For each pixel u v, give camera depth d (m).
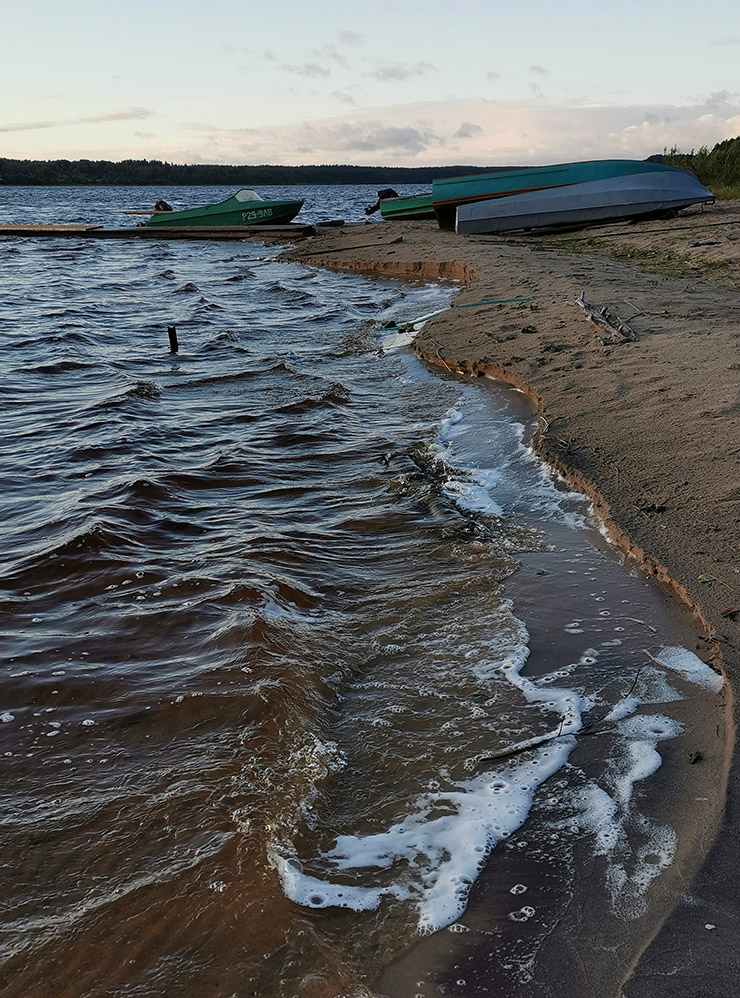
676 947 2.65
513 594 5.30
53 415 10.13
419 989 2.66
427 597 5.36
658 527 5.79
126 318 18.08
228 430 9.41
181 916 2.98
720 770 3.48
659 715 3.99
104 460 8.34
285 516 6.86
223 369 12.64
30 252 35.62
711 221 24.02
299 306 19.38
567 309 13.23
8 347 14.53
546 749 3.81
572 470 7.01
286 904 3.01
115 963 2.80
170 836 3.37
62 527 6.57
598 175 26.39
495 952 2.77
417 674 4.52
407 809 3.50
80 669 4.64
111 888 3.12
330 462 8.23
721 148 37.19
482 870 3.14
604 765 3.67
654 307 12.77
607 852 3.15
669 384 8.66
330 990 2.67
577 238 24.84
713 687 4.15
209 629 4.99
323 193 145.00
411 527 6.50
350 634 4.97
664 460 6.85
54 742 4.02
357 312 18.00
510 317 13.45
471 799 3.53
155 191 175.75
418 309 17.00
